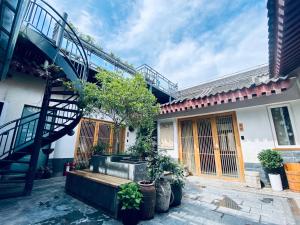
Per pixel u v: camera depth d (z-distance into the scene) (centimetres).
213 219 308
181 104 680
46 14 432
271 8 266
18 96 603
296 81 462
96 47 866
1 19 240
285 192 458
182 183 390
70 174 468
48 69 434
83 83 461
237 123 621
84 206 372
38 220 303
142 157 446
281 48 335
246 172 539
